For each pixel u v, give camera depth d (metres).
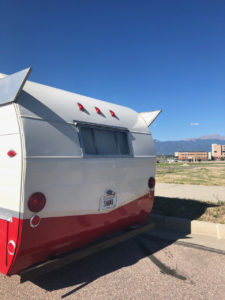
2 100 2.90
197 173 19.70
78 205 3.26
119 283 3.35
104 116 3.94
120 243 4.78
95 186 3.48
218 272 3.63
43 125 2.98
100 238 4.00
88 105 3.81
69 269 3.74
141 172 4.35
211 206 6.68
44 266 3.00
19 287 3.24
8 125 2.86
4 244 2.83
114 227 3.96
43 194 2.86
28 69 2.72
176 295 3.07
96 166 3.49
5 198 2.85
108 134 3.86
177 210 6.30
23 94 2.96
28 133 2.79
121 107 4.57
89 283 3.35
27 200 2.72
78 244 3.45
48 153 2.94
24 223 2.71
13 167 2.77
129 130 4.27
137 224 4.55
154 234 5.31
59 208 3.03
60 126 3.16
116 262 3.98
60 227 3.08
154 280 3.42
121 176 3.92
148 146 4.58
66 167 3.10
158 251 4.41
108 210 3.71
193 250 4.45
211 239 4.95
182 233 5.39
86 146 3.46
